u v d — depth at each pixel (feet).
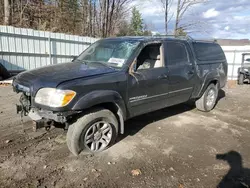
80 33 73.56
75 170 10.43
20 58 40.70
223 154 12.50
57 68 12.62
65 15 75.36
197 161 11.66
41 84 10.59
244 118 19.22
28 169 10.35
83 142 11.38
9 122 15.84
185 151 12.71
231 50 55.11
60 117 10.28
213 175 10.43
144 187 9.42
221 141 14.23
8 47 38.78
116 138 13.53
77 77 10.96
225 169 10.97
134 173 10.34
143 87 13.55
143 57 14.39
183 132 15.52
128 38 15.03
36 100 10.63
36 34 41.91
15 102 21.29
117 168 10.73
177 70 15.88
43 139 13.39
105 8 74.13
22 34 40.09
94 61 14.42
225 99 27.09
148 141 13.83
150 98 14.19
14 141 12.99
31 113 11.35
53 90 10.21
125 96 12.64
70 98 10.27
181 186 9.54
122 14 79.87
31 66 42.47
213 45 20.57
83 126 11.14
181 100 17.24
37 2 71.72
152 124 16.84
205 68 18.85
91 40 51.78
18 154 11.60
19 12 65.46
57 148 12.39
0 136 13.56
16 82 12.08
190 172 10.62
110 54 14.26
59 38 45.52
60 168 10.54
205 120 18.29
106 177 10.00
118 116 12.75
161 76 14.60
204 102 20.01
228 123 17.76
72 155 11.72
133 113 13.62
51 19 72.13
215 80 20.47
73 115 10.93
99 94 11.18
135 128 15.88
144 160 11.55
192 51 17.67
